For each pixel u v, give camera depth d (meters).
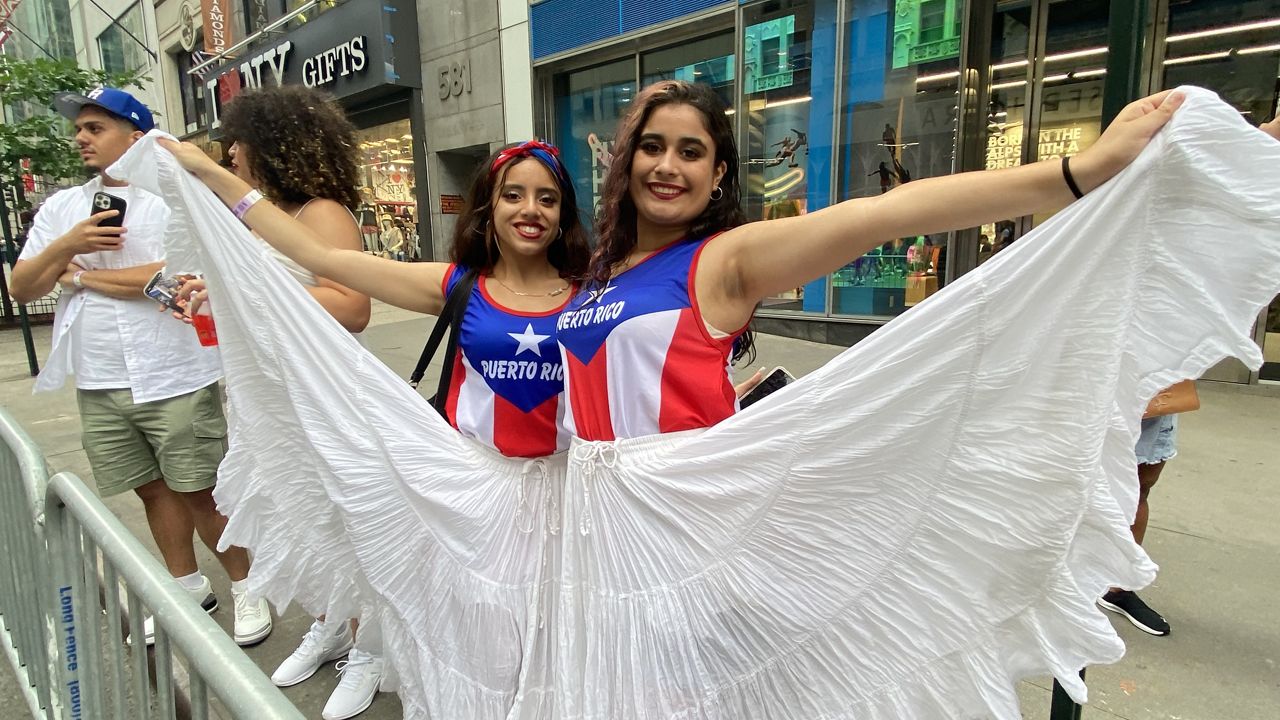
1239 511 3.40
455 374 1.81
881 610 1.39
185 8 15.87
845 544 1.40
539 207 1.72
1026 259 1.24
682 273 1.44
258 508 1.89
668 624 1.44
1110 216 1.17
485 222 1.82
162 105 17.94
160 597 1.18
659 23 8.18
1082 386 1.21
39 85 8.73
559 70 9.61
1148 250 1.16
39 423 5.71
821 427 1.37
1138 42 1.27
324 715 2.27
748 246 1.39
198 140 16.30
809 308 7.56
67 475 1.70
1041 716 2.20
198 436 2.62
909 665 1.37
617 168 1.54
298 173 2.17
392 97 11.81
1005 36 6.77
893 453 1.35
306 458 1.83
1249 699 2.21
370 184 12.95
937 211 1.23
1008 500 1.28
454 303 1.79
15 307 11.47
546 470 1.66
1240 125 1.09
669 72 8.52
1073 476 1.22
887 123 6.95
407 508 1.69
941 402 1.31
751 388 1.86
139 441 2.69
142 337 2.52
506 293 1.78
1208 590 2.77
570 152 9.92
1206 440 4.38
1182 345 1.15
